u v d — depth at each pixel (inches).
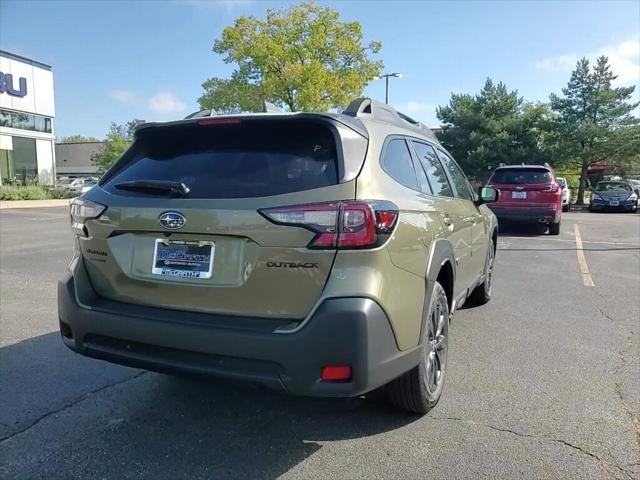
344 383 99.8
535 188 514.9
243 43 1285.7
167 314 110.7
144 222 113.0
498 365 168.1
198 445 119.5
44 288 271.4
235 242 105.5
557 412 135.5
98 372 160.4
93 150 3004.4
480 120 1381.6
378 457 114.9
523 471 109.3
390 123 141.9
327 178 105.3
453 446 119.3
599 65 1227.2
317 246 99.6
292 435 124.4
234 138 118.9
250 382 102.2
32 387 149.3
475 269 208.1
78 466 110.6
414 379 123.6
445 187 172.1
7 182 1180.5
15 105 1194.0
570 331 204.5
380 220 104.3
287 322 102.0
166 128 125.4
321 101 1275.8
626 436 123.3
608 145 1202.6
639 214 896.3
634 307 241.9
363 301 99.2
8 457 113.5
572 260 376.2
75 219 127.6
